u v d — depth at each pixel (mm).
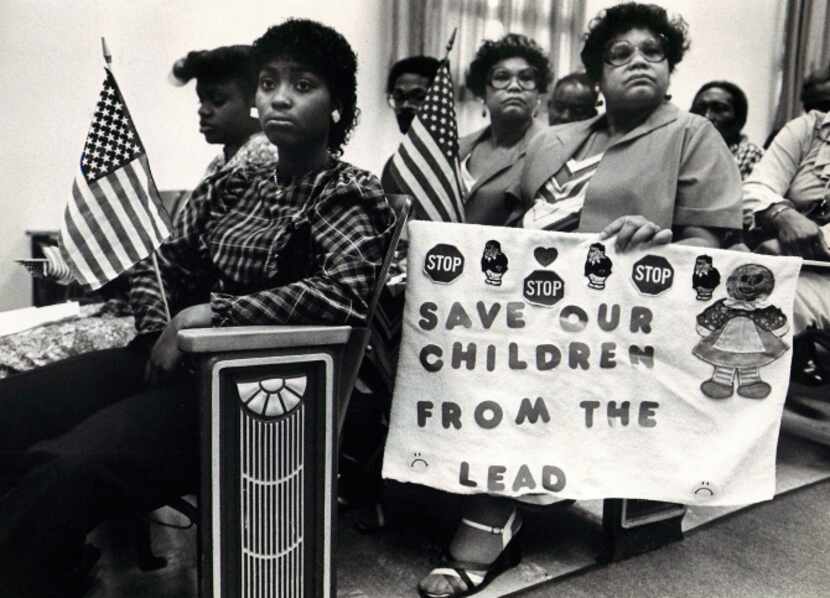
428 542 1843
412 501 2133
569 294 1551
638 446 1579
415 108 3035
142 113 3691
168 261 1653
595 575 1688
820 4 5336
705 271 1578
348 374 1338
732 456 1588
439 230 1506
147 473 1164
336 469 1246
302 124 1441
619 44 1970
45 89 3475
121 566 1677
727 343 1593
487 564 1599
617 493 1554
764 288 1592
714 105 3680
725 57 5398
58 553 1098
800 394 3354
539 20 4496
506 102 2680
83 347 1830
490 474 1512
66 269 2125
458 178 1963
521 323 1535
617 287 1563
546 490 1526
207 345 1093
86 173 1497
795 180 2793
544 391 1546
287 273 1402
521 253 1531
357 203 1355
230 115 2510
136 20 3621
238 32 3865
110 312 2113
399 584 1618
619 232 1555
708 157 1916
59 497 1082
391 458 1521
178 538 1840
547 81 2807
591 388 1562
